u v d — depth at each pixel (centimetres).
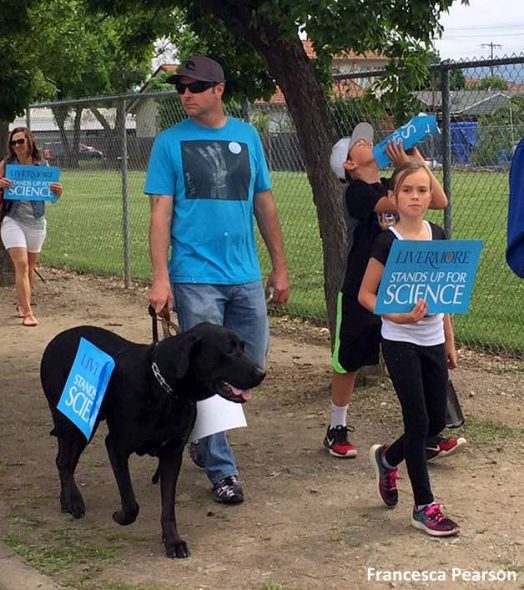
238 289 558
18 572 473
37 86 1172
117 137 1479
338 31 579
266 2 616
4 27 948
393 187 513
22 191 942
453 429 633
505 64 729
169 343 480
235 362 473
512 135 772
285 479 580
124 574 470
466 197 1155
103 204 2056
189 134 551
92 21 1036
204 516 537
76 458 545
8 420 697
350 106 814
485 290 1012
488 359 796
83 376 498
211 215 549
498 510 530
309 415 684
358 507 540
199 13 788
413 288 489
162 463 498
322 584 452
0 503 559
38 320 1000
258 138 570
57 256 1398
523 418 660
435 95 780
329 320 727
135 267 1279
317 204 722
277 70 710
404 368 500
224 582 458
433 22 630
